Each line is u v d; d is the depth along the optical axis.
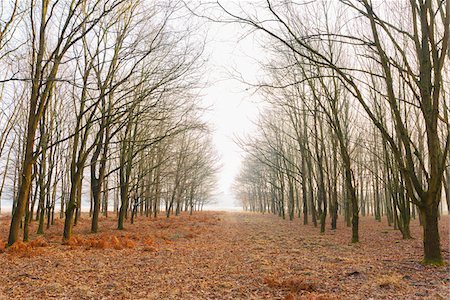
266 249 11.91
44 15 12.14
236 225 26.23
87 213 37.66
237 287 6.61
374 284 6.44
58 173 20.64
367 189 37.12
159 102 18.09
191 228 21.12
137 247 12.32
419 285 6.32
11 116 15.62
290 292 6.17
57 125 17.55
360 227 22.36
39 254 10.04
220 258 9.99
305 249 11.86
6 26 10.30
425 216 8.25
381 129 8.57
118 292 6.30
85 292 6.22
